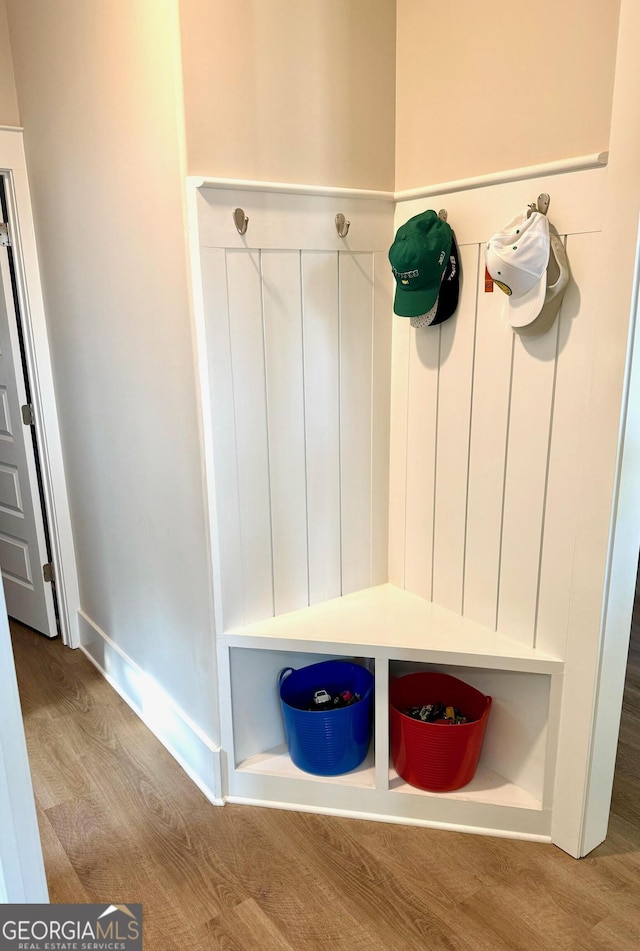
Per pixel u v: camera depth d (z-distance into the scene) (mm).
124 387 2207
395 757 2088
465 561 2055
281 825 2039
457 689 2145
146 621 2406
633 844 1949
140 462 2209
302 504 2090
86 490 2693
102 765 2305
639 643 3000
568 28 1537
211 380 1823
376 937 1679
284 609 2135
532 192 1669
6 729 968
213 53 1661
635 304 1510
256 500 1989
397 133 2008
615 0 1446
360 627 2043
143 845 1968
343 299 2021
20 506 3039
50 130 2316
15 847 1003
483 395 1895
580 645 1755
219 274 1777
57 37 2129
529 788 2008
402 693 2189
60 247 2445
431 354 2027
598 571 1676
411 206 1999
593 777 1834
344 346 2059
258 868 1882
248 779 2115
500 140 1730
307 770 2102
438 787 2012
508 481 1872
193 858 1919
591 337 1603
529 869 1865
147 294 1960
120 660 2645
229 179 1734
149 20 1674
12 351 2787
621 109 1445
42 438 2838
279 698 2141
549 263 1626
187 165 1682
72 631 3059
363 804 2066
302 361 1983
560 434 1716
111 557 2590
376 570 2318
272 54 1750
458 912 1738
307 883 1833
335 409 2086
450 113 1841
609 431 1592
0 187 2652
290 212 1860
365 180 1989
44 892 1067
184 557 2068
